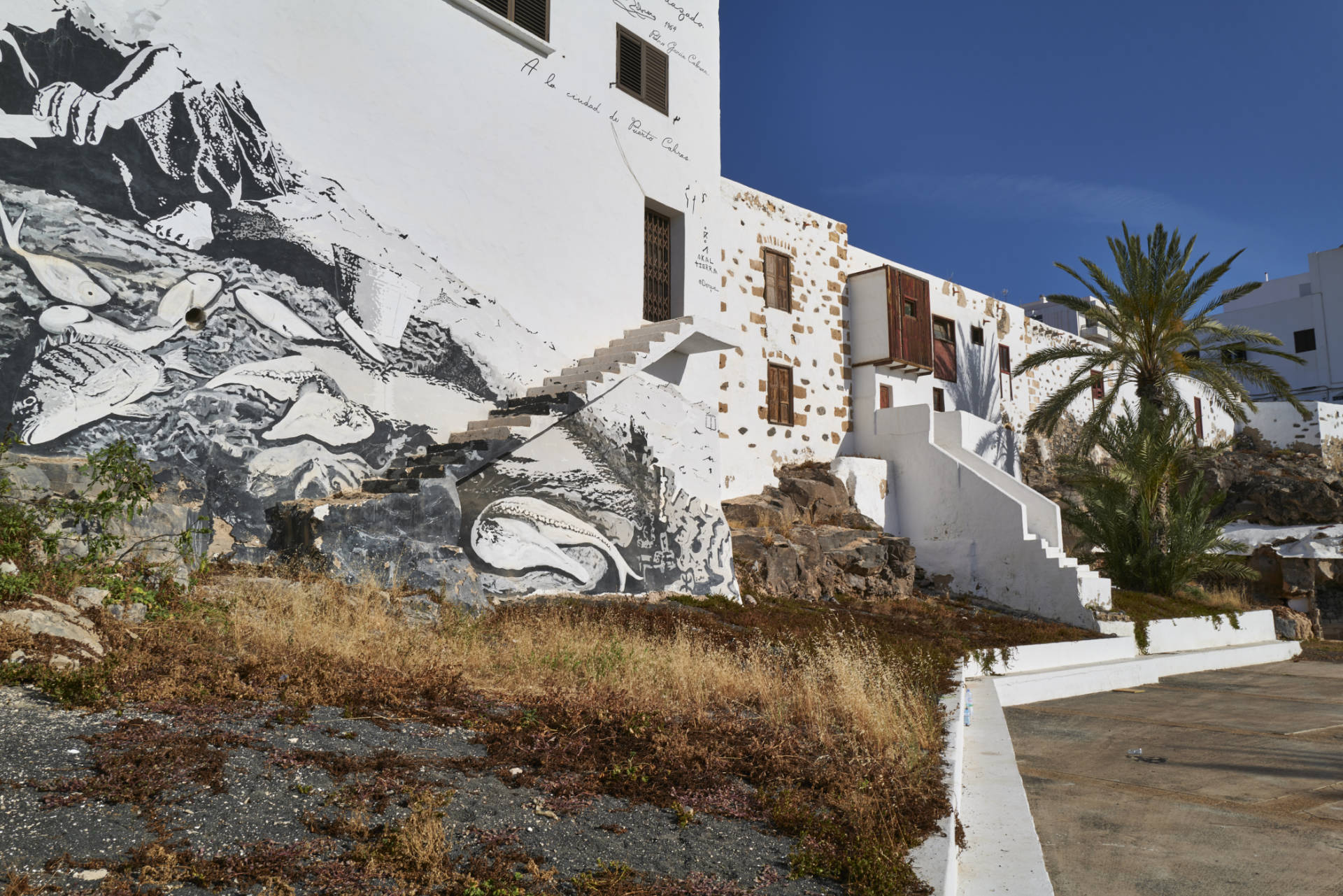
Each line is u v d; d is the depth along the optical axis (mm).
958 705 8727
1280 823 6461
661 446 14531
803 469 21500
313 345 10961
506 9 13789
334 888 3209
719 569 15062
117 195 9453
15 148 8805
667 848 4074
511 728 5441
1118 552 22906
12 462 7695
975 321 28531
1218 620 21438
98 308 9227
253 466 10258
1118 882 5094
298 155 11031
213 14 10359
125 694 4824
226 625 6547
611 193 15289
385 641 6988
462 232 12828
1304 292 44562
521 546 12055
